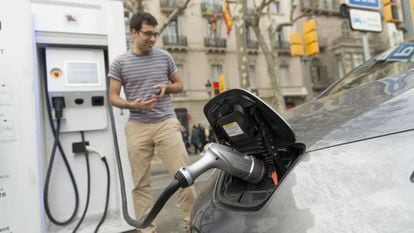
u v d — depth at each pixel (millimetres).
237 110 1343
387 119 1173
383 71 2070
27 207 2338
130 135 2869
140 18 2809
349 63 29453
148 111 2836
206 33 26047
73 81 2838
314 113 1595
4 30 2340
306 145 1248
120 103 2697
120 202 2879
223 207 1369
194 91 25328
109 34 2893
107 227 2799
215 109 1439
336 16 30141
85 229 2762
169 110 2941
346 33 30422
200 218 1440
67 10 2781
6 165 2293
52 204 2818
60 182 2855
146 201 2898
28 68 2393
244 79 13055
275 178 1302
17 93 2350
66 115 2844
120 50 2926
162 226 3701
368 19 6852
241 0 13031
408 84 1440
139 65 2863
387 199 935
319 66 29531
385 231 880
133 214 2881
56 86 2775
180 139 2889
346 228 933
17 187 2316
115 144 2875
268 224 1100
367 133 1149
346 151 1125
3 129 2297
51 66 2770
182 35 25266
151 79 2869
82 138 2914
